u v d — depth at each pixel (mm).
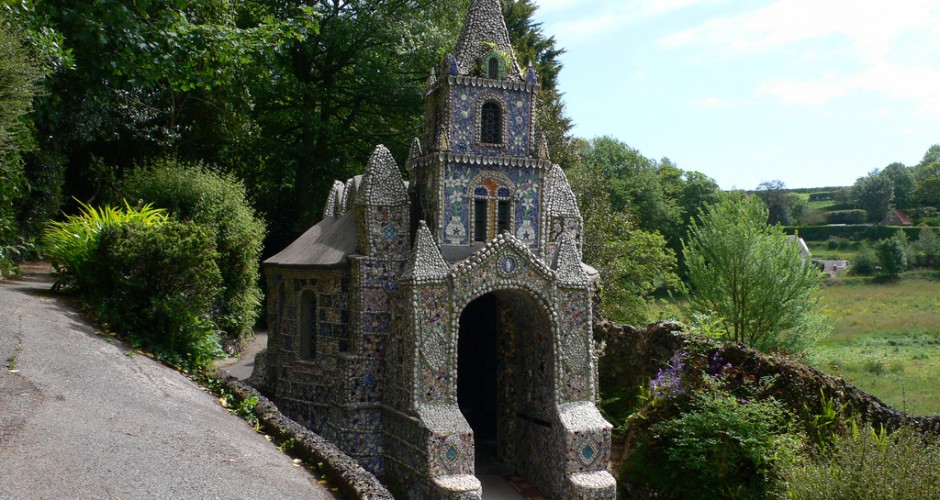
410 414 18859
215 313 28703
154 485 9836
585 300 20141
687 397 20516
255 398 16016
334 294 21312
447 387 19016
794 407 20422
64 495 8727
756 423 18766
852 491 13523
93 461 9898
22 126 18938
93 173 31750
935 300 64500
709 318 26656
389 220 20719
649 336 25422
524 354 21562
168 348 17047
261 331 39938
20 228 25000
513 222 21328
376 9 43719
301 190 45344
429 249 19266
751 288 28281
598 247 44219
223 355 18953
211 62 26812
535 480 20578
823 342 45125
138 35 22766
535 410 20750
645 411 21109
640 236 53219
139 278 16922
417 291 18828
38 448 9711
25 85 16453
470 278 19219
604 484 18188
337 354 21062
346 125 46688
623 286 48250
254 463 12242
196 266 17625
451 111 20938
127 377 14047
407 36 42344
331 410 21188
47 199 26094
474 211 21094
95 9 22203
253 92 41562
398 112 45219
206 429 13031
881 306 62188
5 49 15961
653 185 90500
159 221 20969
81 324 16203
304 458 13711
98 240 17688
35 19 19625
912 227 115625
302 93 42844
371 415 20516
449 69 20812
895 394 29984
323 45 43969
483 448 23734
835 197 177375
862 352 41875
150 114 32594
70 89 26406
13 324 14547
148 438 11438
